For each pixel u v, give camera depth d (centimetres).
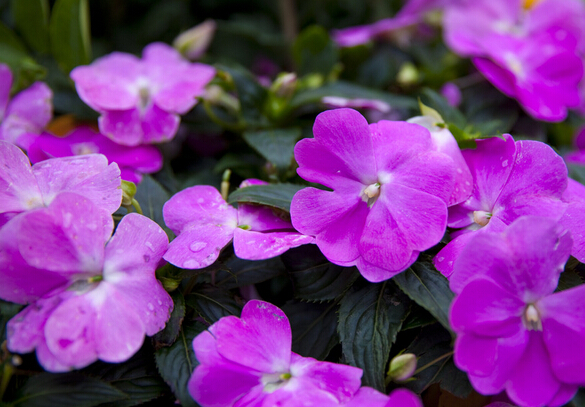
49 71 57
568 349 40
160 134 51
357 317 43
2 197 42
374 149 43
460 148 44
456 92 58
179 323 42
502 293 40
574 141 57
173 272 43
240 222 44
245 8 77
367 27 67
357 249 42
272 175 50
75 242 41
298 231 43
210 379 41
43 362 40
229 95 55
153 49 54
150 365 43
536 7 58
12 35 57
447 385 42
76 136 51
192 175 53
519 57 55
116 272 41
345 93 54
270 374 41
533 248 40
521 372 41
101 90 50
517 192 42
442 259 43
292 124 54
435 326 43
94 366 42
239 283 45
